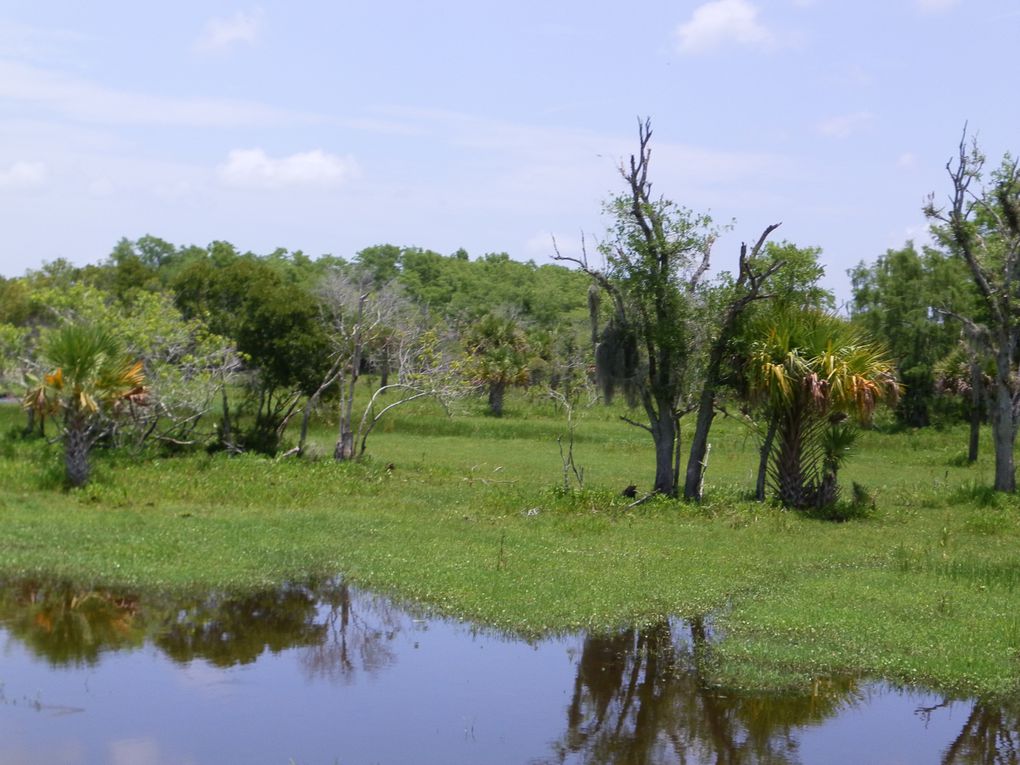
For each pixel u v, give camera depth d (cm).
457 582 1366
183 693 1000
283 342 2567
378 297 3600
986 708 1010
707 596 1340
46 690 995
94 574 1371
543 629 1210
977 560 1612
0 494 1866
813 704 1012
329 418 3603
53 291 2523
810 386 2039
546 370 5075
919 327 4688
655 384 2148
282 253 9194
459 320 6031
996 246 2547
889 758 894
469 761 866
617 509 2002
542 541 1662
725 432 3978
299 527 1698
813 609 1270
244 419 2975
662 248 2062
